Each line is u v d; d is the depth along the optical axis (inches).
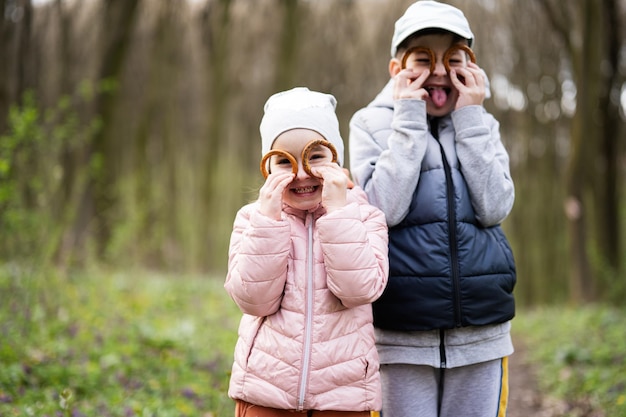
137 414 136.6
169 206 593.6
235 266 90.6
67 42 420.2
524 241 589.0
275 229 86.3
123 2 426.9
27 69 316.8
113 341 195.6
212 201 571.2
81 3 443.5
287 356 87.0
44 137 244.2
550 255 593.0
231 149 709.9
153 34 510.3
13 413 126.5
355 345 88.2
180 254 606.9
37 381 149.4
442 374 101.5
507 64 505.0
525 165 553.3
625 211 546.6
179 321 250.2
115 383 156.9
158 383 162.1
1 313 190.2
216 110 539.2
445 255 96.3
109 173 427.2
